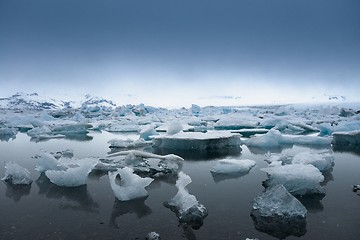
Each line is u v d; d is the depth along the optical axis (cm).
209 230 458
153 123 2752
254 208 533
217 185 708
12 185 714
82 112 4462
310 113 3894
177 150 1270
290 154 1152
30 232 457
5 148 1377
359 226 467
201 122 2761
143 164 877
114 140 1437
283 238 430
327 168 870
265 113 4203
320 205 563
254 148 1327
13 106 12206
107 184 718
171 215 520
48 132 2088
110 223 488
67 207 565
